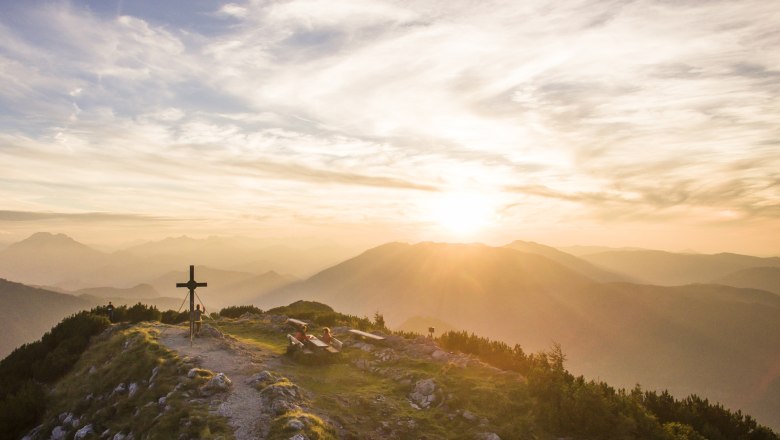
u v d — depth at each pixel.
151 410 15.23
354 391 17.34
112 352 22.86
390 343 24.03
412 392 17.38
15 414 18.41
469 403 15.95
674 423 15.42
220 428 13.23
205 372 17.39
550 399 15.48
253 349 22.78
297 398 15.54
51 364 23.59
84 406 18.11
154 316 33.03
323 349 21.27
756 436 15.95
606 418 14.55
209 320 34.72
